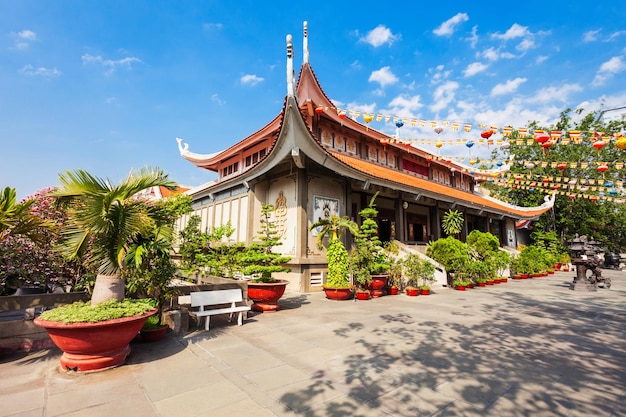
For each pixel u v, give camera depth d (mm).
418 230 24125
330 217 15117
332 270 11883
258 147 20969
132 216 5531
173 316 7004
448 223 21703
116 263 5398
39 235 6707
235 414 3598
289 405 3799
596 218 32812
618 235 34562
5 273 7836
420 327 7621
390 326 7691
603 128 28031
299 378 4598
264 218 16156
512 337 6836
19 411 3648
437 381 4508
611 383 4496
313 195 14562
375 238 12586
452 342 6426
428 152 25031
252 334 6922
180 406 3783
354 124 19000
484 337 6820
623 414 3629
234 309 7578
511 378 4641
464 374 4773
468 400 3939
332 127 18922
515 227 33938
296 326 7629
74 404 3824
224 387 4297
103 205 5273
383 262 13234
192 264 11477
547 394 4133
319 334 6938
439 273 16141
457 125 10188
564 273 26719
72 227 5582
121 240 5422
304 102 16516
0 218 5750
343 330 7285
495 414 3609
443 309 9969
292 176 14750
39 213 8242
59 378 4582
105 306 5047
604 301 11883
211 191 20266
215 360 5328
